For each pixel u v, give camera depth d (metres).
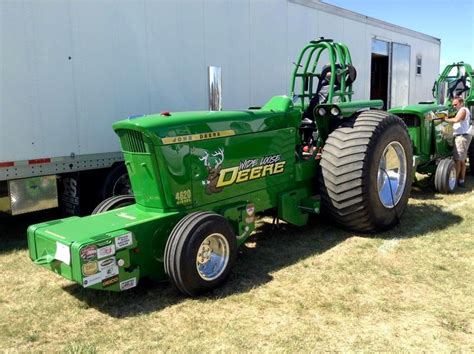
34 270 4.08
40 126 4.72
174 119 3.56
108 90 5.21
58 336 2.95
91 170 5.45
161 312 3.22
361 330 2.96
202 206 3.76
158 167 3.47
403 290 3.51
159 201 3.56
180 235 3.28
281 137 4.36
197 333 2.93
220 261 3.54
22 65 4.53
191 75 6.03
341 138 4.55
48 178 4.91
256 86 7.06
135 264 3.35
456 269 3.89
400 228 5.00
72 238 3.13
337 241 4.62
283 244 4.55
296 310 3.22
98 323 3.10
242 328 2.99
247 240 4.69
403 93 11.73
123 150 3.72
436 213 5.58
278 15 7.33
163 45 5.67
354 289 3.52
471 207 5.86
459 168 7.05
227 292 3.50
